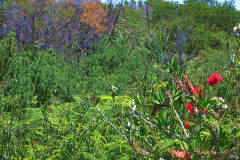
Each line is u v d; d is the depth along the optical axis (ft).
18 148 6.51
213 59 17.90
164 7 47.14
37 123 8.11
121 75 16.43
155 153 5.20
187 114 5.41
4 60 13.47
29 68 14.60
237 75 5.91
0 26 25.79
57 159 6.56
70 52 23.26
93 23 27.99
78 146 6.63
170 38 24.47
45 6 26.40
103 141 7.33
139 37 24.90
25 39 24.06
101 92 13.32
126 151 6.53
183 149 4.76
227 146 4.86
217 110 5.79
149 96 5.88
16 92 12.30
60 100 12.52
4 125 7.06
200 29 39.45
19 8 25.58
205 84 7.34
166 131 5.06
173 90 5.14
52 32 25.38
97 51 23.04
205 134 5.47
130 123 5.22
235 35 6.14
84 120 7.60
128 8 38.81
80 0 29.01
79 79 15.47
